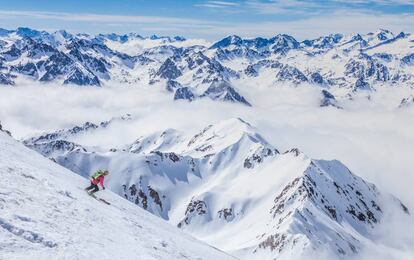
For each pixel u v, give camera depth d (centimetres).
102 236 1944
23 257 1341
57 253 1481
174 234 3412
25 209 1761
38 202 1947
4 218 1547
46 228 1662
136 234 2403
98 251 1691
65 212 2016
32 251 1412
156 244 2409
